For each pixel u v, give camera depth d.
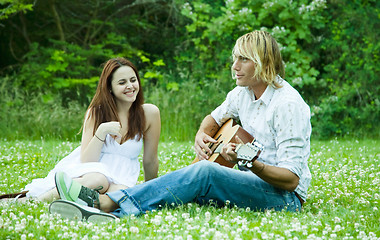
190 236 3.57
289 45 14.41
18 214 4.38
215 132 5.69
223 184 4.59
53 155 8.69
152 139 5.73
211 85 14.03
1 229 3.85
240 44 4.79
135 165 5.56
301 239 3.75
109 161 5.36
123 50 17.84
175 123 13.20
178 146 10.45
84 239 3.64
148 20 19.41
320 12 15.16
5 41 18.89
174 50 17.72
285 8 14.60
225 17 14.87
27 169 7.37
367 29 15.09
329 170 7.28
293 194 4.84
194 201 4.79
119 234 3.80
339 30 15.03
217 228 3.97
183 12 15.54
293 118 4.64
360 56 14.89
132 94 5.35
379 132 13.93
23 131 13.30
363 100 14.52
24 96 14.44
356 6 15.47
